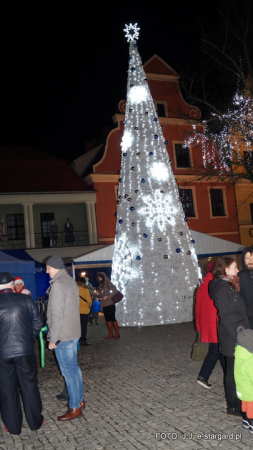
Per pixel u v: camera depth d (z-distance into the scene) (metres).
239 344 4.14
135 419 4.73
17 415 4.48
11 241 23.47
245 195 27.36
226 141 21.64
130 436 4.27
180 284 12.23
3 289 4.63
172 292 12.15
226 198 26.78
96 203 23.70
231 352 4.46
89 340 10.85
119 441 4.16
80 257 13.95
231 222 26.69
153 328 11.55
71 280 5.05
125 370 7.11
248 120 19.27
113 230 23.75
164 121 25.19
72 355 4.92
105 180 23.94
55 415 5.13
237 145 22.86
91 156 27.19
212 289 4.56
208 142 25.83
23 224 23.86
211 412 4.73
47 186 23.44
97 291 10.76
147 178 12.61
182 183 25.50
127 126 13.10
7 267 12.20
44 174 24.09
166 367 7.03
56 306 4.76
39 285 19.09
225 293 4.43
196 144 25.89
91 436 4.36
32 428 4.54
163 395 5.51
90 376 6.91
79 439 4.31
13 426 4.45
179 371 6.68
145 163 12.68
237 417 4.51
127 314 12.25
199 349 6.25
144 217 12.42
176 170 25.48
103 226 23.61
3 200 22.28
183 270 12.34
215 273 4.69
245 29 18.11
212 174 20.53
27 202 22.64
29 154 25.61
